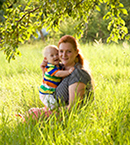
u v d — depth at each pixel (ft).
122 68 22.75
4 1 13.14
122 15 55.98
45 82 11.25
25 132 9.41
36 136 9.09
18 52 15.64
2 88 18.81
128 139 8.65
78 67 10.82
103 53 31.89
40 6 14.11
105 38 58.90
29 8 14.88
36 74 23.50
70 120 9.83
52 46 11.48
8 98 15.74
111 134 9.52
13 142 8.91
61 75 10.73
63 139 8.81
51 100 11.01
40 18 15.05
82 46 42.04
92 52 33.32
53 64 11.43
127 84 14.82
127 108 11.13
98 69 22.70
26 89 16.87
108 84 15.81
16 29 14.90
